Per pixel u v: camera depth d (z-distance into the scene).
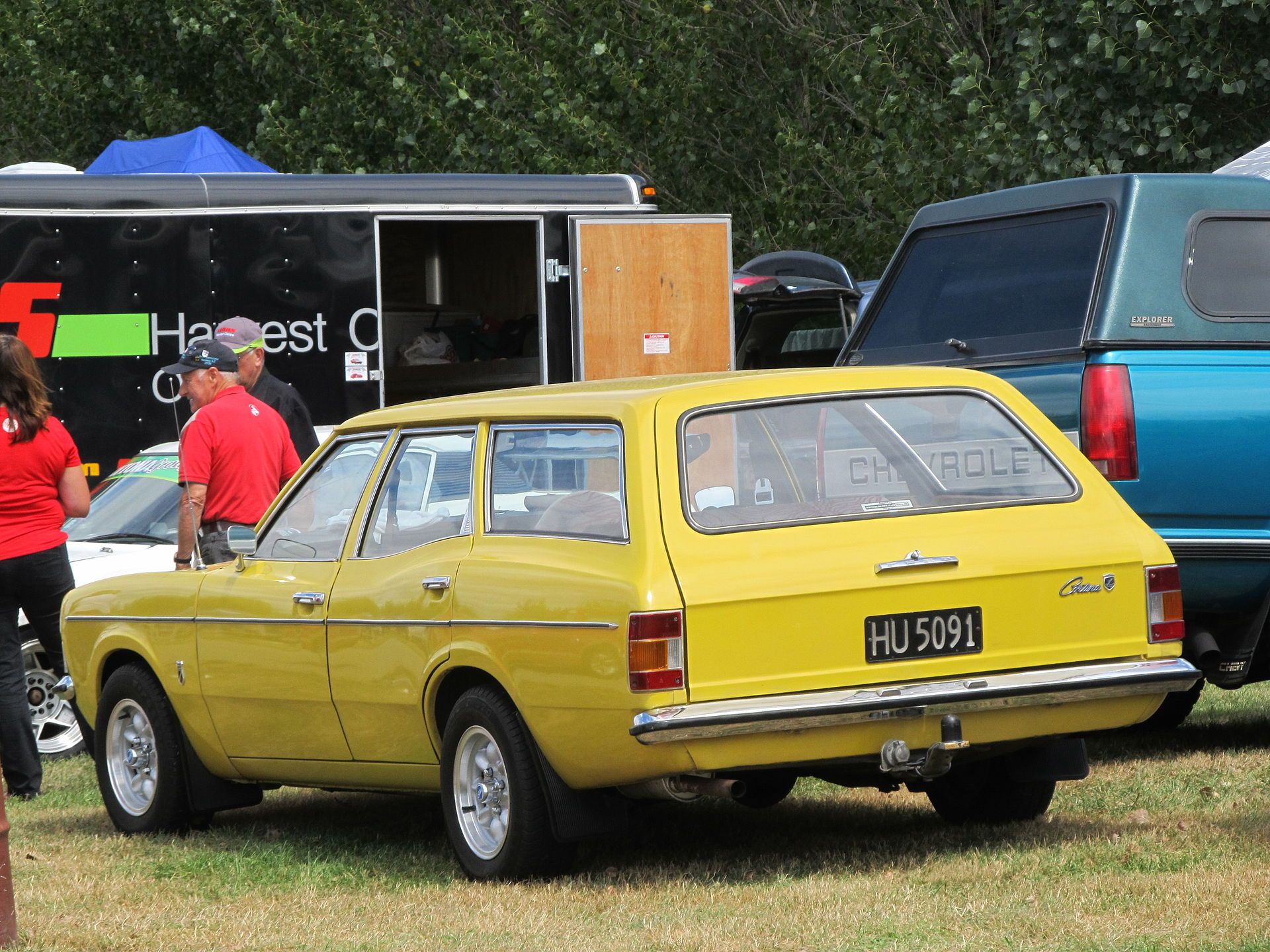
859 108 46.53
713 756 14.17
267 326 31.52
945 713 14.68
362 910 15.12
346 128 55.50
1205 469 19.38
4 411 21.95
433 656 15.92
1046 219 20.81
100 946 14.19
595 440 15.22
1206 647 19.88
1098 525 15.59
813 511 14.95
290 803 21.44
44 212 30.12
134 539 25.95
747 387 15.34
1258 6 38.78
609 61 51.19
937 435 15.70
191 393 22.64
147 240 30.77
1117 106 40.81
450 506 16.47
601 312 34.06
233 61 61.88
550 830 15.30
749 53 51.78
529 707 14.98
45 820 20.73
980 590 14.96
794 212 48.56
